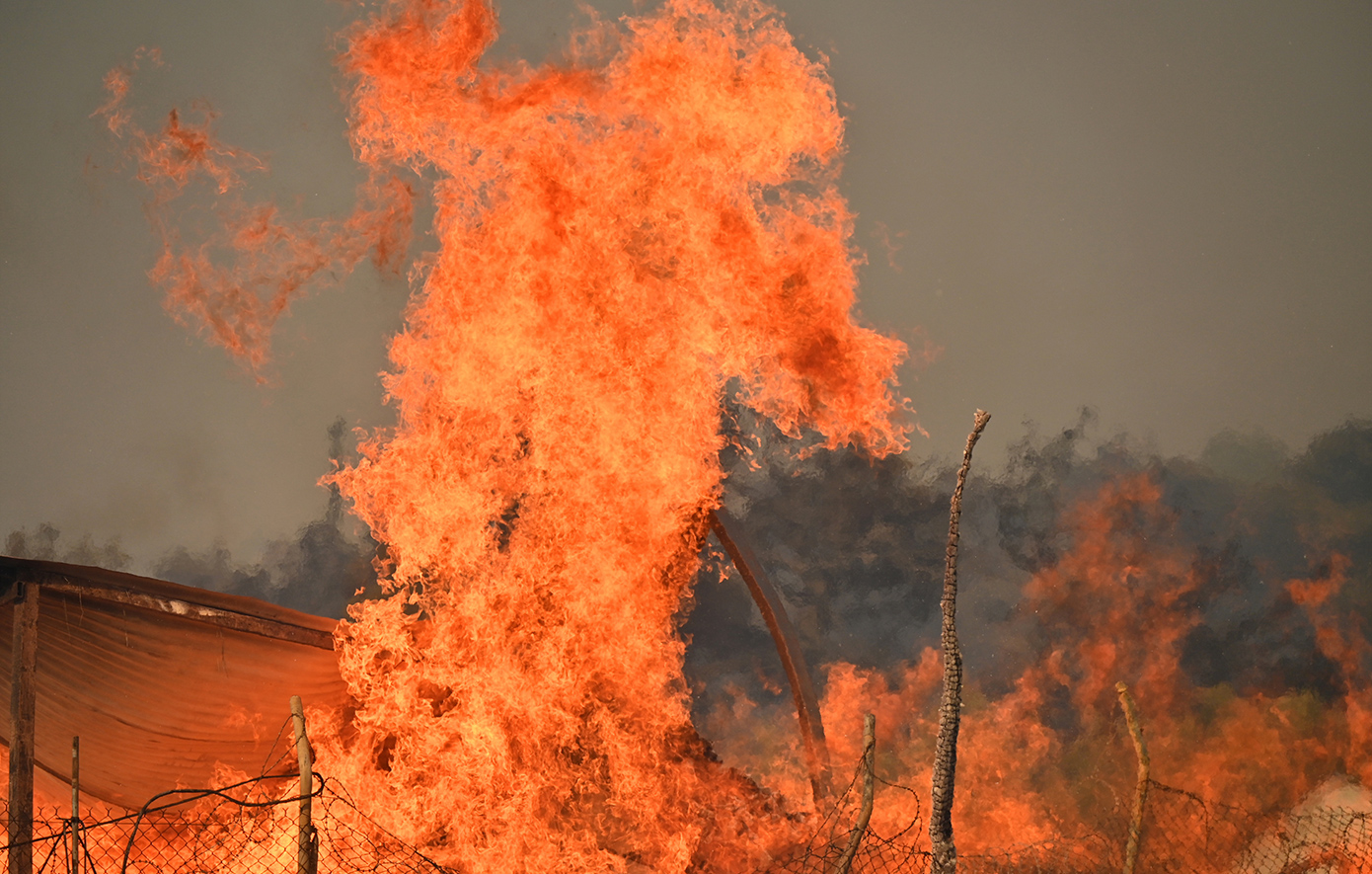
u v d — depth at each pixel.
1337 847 7.21
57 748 8.53
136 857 7.76
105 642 8.09
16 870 6.56
